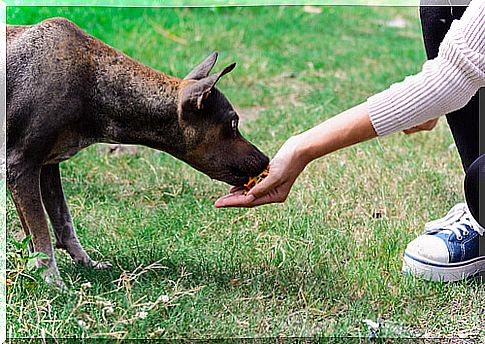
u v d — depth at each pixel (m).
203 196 4.59
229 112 3.43
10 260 3.48
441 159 5.07
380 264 3.66
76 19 6.95
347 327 3.10
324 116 5.91
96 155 5.12
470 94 2.81
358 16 9.42
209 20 8.31
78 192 4.57
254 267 3.61
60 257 3.75
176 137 3.44
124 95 3.38
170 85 3.41
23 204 3.30
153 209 4.39
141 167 4.95
